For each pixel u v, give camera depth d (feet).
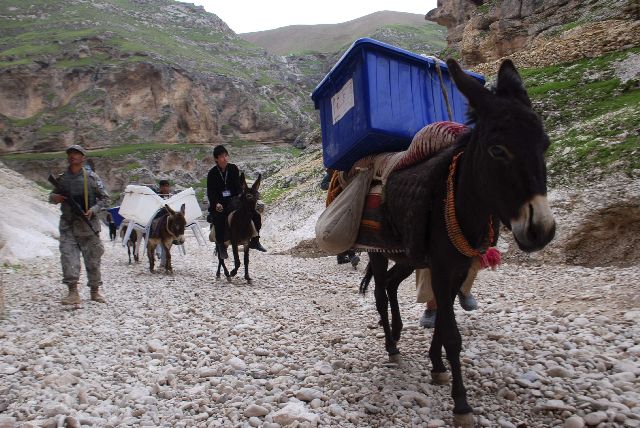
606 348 17.33
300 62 461.78
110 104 246.06
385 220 15.24
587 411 13.30
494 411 13.80
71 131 233.96
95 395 15.84
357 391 15.47
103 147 238.68
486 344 18.83
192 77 266.77
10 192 74.69
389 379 16.15
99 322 25.11
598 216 31.94
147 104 254.47
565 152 38.60
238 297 30.99
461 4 103.04
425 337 20.48
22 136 229.25
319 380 16.33
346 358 18.45
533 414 13.57
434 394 15.01
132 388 16.29
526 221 10.43
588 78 48.21
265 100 313.12
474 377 15.97
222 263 38.32
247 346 20.62
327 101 18.51
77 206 28.60
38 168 211.61
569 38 57.67
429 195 13.21
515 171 10.63
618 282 25.66
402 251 15.28
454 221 12.56
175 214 41.93
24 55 247.91
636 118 38.32
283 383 16.14
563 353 17.06
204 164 240.32
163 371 17.57
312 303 28.78
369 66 15.29
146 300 30.45
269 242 65.26
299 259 51.98
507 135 10.79
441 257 13.12
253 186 36.60
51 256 55.42
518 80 11.60
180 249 64.44
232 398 15.19
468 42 83.20
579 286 26.32
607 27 55.06
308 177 82.07
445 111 16.99
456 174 12.73
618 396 13.82
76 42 262.47
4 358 19.06
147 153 225.76
